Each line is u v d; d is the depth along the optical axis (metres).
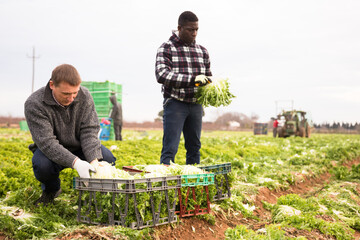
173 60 6.10
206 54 6.48
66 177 6.15
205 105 6.07
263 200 6.75
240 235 4.25
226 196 5.57
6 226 3.84
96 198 4.06
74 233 3.70
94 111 4.77
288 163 11.05
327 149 14.93
